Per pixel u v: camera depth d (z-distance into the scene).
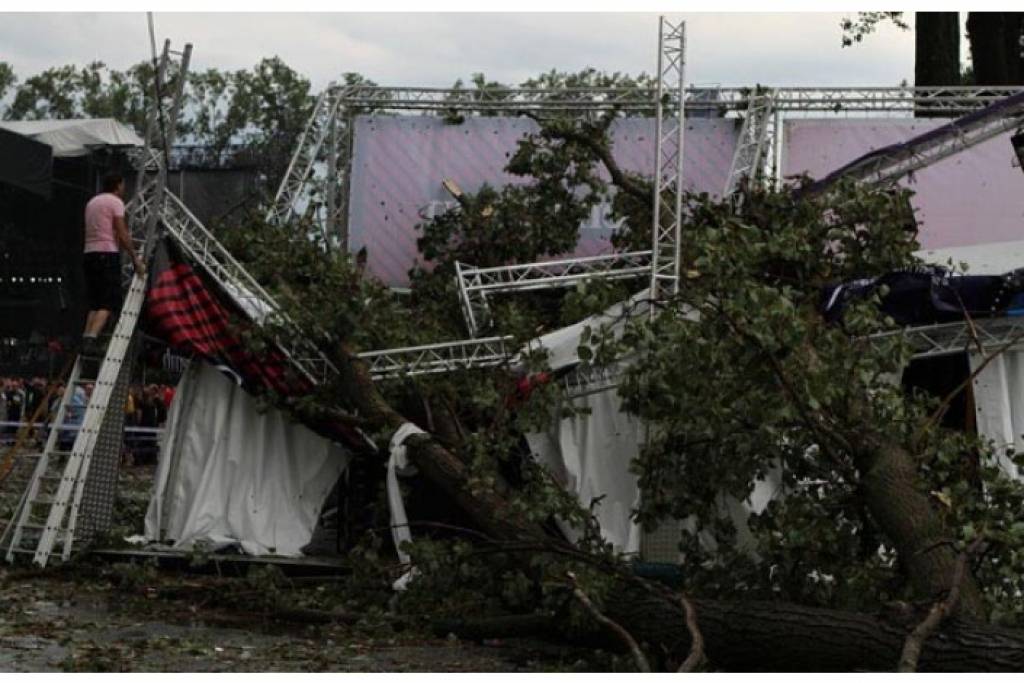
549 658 13.08
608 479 16.59
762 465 13.66
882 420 12.87
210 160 37.53
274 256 18.84
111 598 15.80
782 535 12.47
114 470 18.41
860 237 17.59
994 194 24.70
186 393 18.45
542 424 16.02
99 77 106.12
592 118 25.45
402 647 13.49
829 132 25.19
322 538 20.56
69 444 20.61
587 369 16.66
